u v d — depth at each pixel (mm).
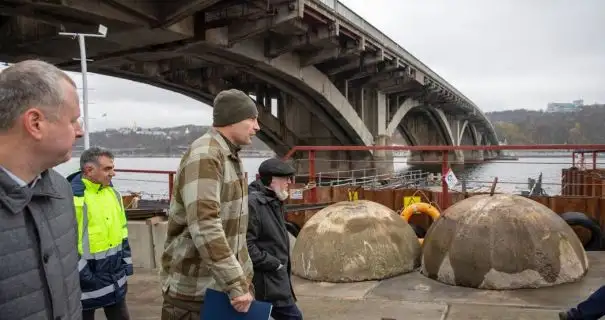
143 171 10086
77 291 2039
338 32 26703
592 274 5852
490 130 99125
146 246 7258
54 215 1895
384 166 41375
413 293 5543
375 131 42719
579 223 8203
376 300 5367
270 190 3975
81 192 3781
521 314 4730
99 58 25312
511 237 5570
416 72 42281
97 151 3889
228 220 2895
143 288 6289
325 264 6184
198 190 2680
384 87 41469
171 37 21578
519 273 5453
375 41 32156
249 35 22641
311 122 41125
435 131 71500
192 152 2812
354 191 12523
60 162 1875
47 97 1760
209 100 37688
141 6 18594
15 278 1670
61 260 1890
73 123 1881
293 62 29812
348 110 36469
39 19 17625
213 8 21469
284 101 40938
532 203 6062
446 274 5797
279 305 3859
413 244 6598
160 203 14094
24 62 1823
